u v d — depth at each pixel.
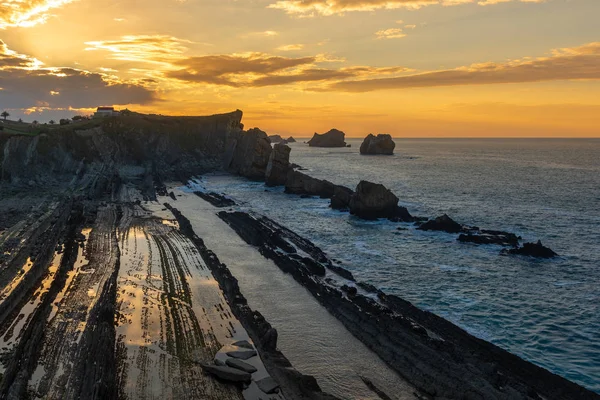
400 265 54.25
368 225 76.69
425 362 30.12
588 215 84.56
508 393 26.12
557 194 110.31
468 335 33.97
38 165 108.31
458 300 43.38
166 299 40.34
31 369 28.05
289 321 37.72
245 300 40.38
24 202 81.25
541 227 75.38
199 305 39.41
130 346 31.62
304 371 30.23
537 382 28.23
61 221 65.25
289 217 83.62
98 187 99.94
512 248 60.94
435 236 68.50
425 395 27.73
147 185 113.94
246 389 27.36
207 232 68.88
